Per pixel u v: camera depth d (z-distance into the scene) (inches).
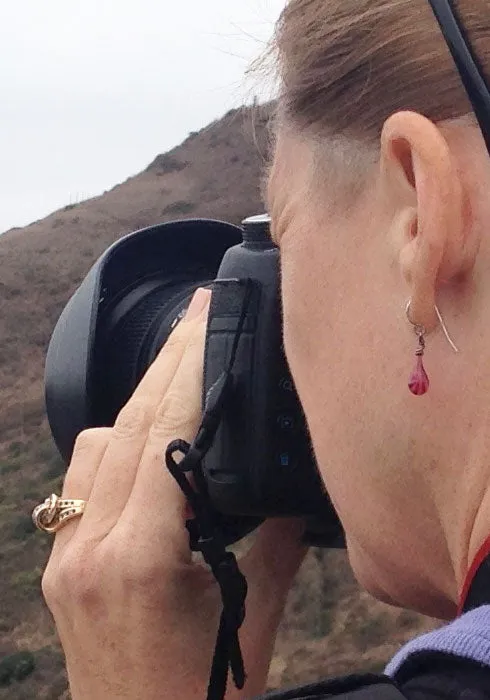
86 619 37.8
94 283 44.9
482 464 23.2
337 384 26.9
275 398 36.5
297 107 27.9
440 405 24.0
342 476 27.4
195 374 39.0
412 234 24.3
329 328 27.1
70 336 45.2
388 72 24.7
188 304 44.4
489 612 20.7
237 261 37.5
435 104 23.8
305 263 27.9
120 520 38.2
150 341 44.1
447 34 23.1
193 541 37.3
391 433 25.3
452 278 23.4
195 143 1068.5
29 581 440.1
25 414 697.0
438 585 26.7
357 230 26.1
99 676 37.7
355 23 25.4
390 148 23.9
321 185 27.2
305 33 27.1
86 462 40.9
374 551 27.5
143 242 46.9
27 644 394.6
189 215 917.8
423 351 23.8
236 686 37.1
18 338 829.2
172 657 37.2
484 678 19.6
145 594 37.1
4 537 506.9
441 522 25.2
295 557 41.6
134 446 39.2
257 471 36.9
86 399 44.0
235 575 36.3
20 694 362.6
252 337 36.8
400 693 20.6
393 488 25.8
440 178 22.7
